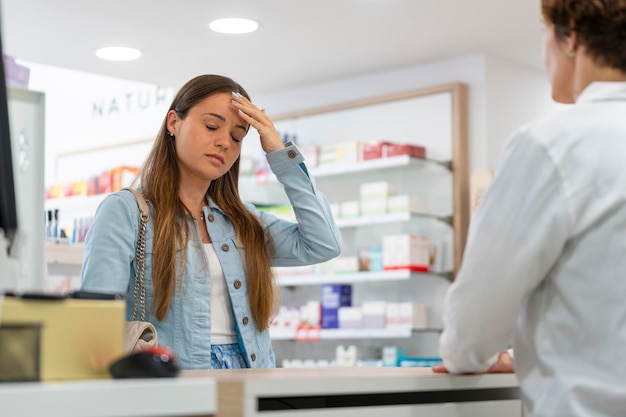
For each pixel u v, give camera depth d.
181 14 5.57
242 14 5.60
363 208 7.07
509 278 1.88
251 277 2.90
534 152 1.88
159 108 8.77
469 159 6.73
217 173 2.88
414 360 6.74
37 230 2.07
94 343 1.66
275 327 7.48
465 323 1.96
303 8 5.53
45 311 1.61
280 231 3.15
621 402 1.78
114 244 2.72
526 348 1.95
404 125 7.00
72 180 9.59
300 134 7.59
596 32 1.92
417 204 6.82
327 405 2.25
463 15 5.76
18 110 2.08
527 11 5.68
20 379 1.54
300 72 7.04
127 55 6.37
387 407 1.99
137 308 2.74
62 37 5.97
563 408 1.81
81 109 9.53
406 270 6.69
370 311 6.98
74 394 1.47
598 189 1.84
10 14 5.53
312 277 7.25
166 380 1.58
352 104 7.24
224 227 2.93
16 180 2.06
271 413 1.77
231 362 2.82
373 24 5.89
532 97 7.05
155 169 2.91
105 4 5.38
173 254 2.75
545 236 1.85
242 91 3.03
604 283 1.83
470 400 2.31
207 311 2.78
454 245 6.73
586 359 1.84
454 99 6.70
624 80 1.94
